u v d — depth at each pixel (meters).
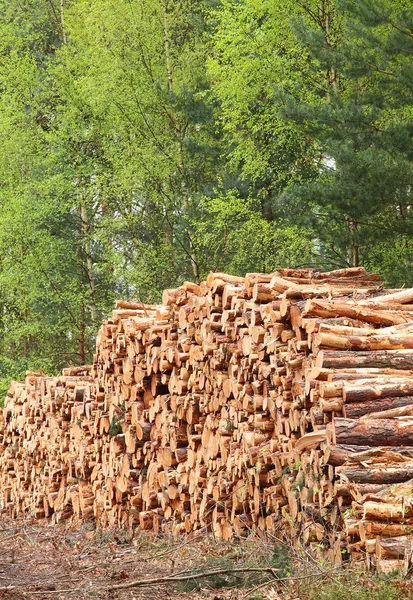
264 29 43.81
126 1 50.84
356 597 9.69
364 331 13.05
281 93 34.50
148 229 51.81
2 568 14.61
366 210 31.17
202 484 17.44
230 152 48.41
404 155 31.56
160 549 16.83
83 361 53.03
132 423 20.45
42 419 27.64
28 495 28.64
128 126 51.16
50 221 52.53
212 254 47.38
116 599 11.45
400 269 32.47
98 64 51.41
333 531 11.80
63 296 51.34
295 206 36.47
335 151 31.19
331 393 12.03
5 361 50.66
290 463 13.83
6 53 61.44
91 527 22.58
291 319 14.14
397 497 10.72
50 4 64.06
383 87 33.34
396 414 11.62
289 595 10.50
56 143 53.09
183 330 18.52
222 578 12.16
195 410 17.92
